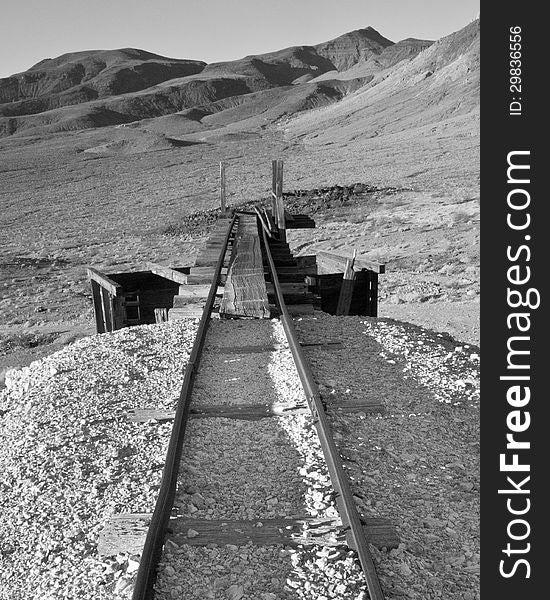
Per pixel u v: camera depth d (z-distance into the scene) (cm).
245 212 2486
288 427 582
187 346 837
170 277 1280
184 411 583
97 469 531
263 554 407
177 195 6531
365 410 618
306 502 466
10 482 533
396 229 3098
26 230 5062
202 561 402
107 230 4631
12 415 687
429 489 500
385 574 394
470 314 1531
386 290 1969
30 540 451
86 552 427
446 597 384
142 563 369
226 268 1291
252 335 878
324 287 1318
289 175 7531
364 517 442
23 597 398
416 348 823
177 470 488
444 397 666
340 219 3878
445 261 2298
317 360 764
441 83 18225
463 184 4803
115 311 1212
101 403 668
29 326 2019
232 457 536
